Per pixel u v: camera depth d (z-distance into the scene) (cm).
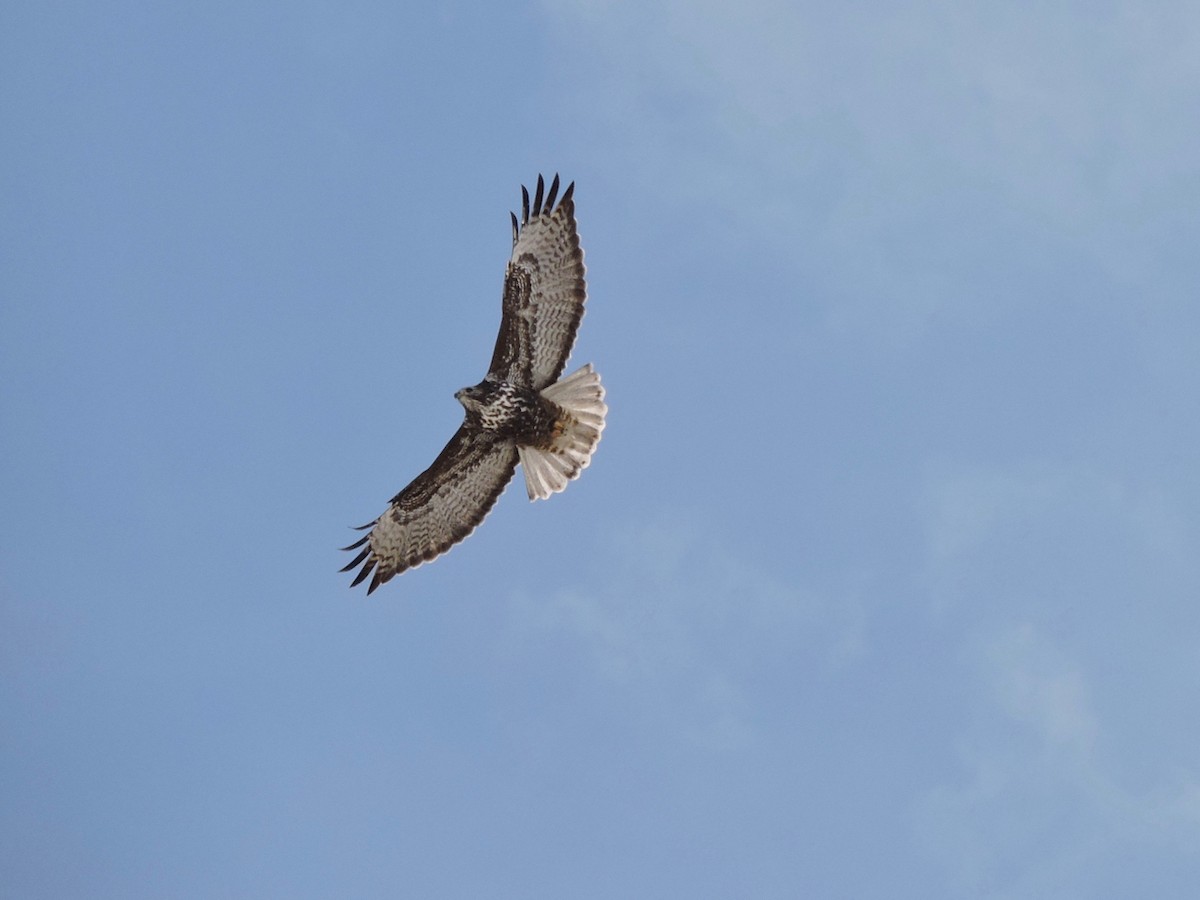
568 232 1923
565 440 1955
